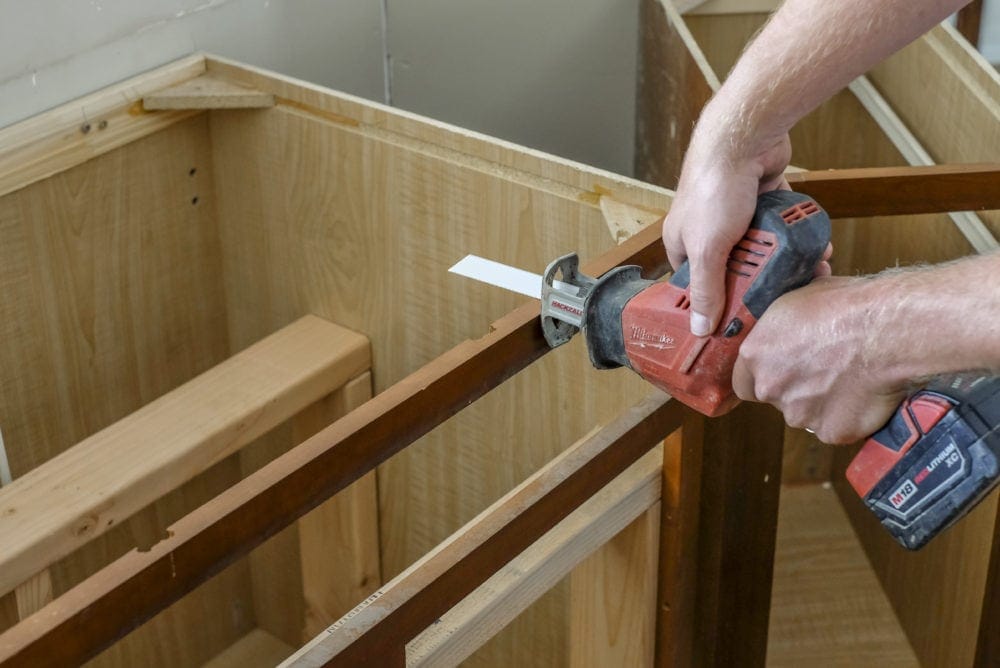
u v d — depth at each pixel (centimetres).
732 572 155
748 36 218
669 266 125
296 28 199
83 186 169
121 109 170
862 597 202
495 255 161
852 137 212
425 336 175
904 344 90
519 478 172
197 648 201
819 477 225
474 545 109
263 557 202
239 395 164
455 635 113
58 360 175
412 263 171
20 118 161
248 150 181
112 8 167
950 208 135
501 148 154
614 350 106
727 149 103
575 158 239
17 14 156
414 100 225
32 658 81
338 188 174
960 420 90
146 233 180
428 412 105
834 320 93
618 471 123
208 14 182
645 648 142
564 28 225
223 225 190
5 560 136
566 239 152
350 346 177
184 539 90
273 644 207
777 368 96
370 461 102
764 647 167
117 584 86
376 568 192
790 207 99
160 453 153
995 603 154
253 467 197
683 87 179
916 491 94
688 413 129
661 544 138
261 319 194
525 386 165
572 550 125
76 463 150
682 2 211
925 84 181
